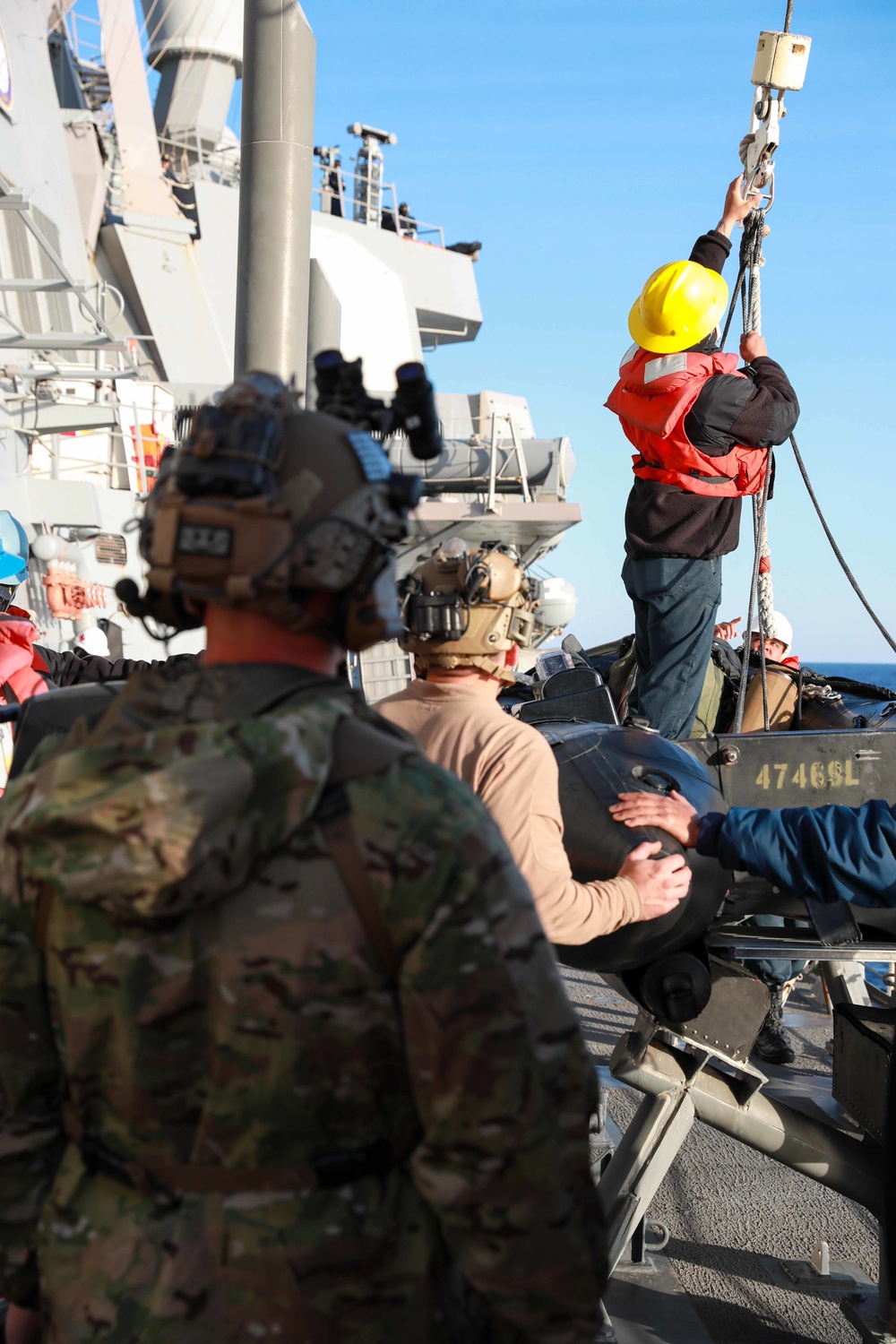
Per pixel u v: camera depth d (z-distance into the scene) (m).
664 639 3.40
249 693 1.03
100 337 9.41
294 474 1.04
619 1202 2.62
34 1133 1.11
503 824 2.03
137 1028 0.96
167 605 1.12
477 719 2.15
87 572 11.73
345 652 1.16
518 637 2.24
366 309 21.39
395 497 1.10
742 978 2.55
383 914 0.95
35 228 7.73
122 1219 1.00
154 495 1.07
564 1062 1.01
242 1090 0.96
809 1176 2.71
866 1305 2.79
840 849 2.16
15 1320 1.45
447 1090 0.96
